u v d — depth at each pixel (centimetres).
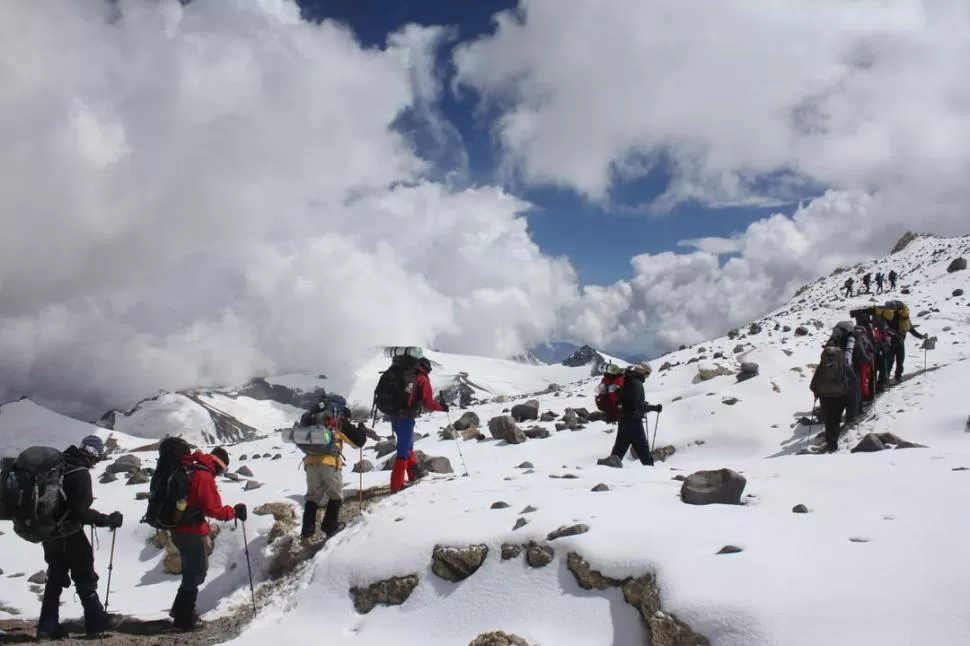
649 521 776
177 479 916
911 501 738
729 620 567
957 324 2677
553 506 873
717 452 1614
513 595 758
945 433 1318
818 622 530
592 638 668
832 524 696
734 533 704
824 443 1499
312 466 1073
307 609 877
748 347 2727
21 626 962
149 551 1269
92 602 898
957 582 530
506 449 1703
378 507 1041
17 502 834
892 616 513
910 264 6341
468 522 882
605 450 1591
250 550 1127
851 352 1470
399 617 809
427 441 1928
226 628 915
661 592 639
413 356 1202
